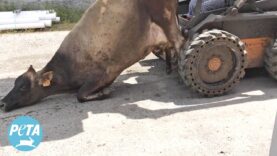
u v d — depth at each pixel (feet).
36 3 21.49
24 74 10.83
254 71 12.48
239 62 10.72
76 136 9.06
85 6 21.76
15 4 21.34
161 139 8.78
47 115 10.16
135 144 8.63
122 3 10.39
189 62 10.39
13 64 14.34
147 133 9.06
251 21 10.99
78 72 10.78
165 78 12.34
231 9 10.50
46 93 10.87
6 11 20.54
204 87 10.64
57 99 11.12
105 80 10.78
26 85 10.64
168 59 12.19
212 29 10.74
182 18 11.63
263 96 10.71
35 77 10.73
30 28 18.60
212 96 10.79
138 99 10.92
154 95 11.14
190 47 10.38
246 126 9.17
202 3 11.05
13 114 10.30
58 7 21.26
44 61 14.55
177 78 12.22
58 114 10.19
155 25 10.52
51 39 17.24
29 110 10.50
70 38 10.90
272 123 9.25
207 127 9.20
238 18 10.65
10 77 13.09
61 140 8.91
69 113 10.23
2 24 18.53
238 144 8.45
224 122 9.39
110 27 10.43
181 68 10.60
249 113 9.77
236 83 10.86
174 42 10.65
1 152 8.52
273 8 11.23
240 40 10.77
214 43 10.38
